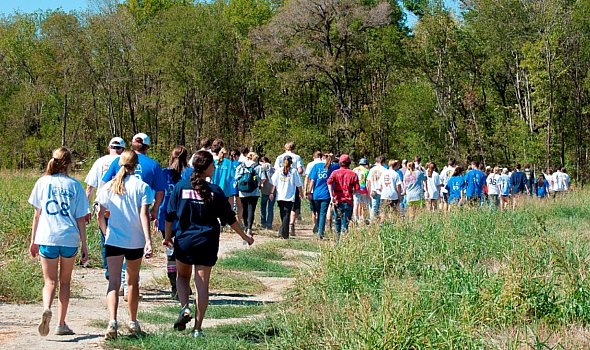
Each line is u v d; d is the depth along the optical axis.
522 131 48.12
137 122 62.88
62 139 56.91
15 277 9.99
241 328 8.20
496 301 8.48
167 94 54.84
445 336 6.93
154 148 56.53
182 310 7.84
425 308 7.91
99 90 57.94
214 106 60.94
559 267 9.47
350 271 10.35
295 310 8.67
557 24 46.75
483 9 48.94
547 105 47.94
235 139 60.06
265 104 60.44
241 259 14.12
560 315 8.48
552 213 22.34
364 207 18.11
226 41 54.25
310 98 59.19
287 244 17.05
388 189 18.42
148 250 7.59
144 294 10.79
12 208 16.06
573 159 56.88
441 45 52.47
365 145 53.25
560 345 7.04
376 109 55.16
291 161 18.41
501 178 26.05
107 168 9.98
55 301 9.79
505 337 7.60
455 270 9.68
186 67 52.84
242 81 56.56
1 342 7.20
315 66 49.25
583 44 49.81
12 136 58.22
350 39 49.78
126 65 55.19
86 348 7.10
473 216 15.63
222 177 16.44
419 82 56.66
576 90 52.72
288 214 18.50
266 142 54.81
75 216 7.76
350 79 55.28
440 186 23.02
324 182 17.41
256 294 11.28
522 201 24.12
